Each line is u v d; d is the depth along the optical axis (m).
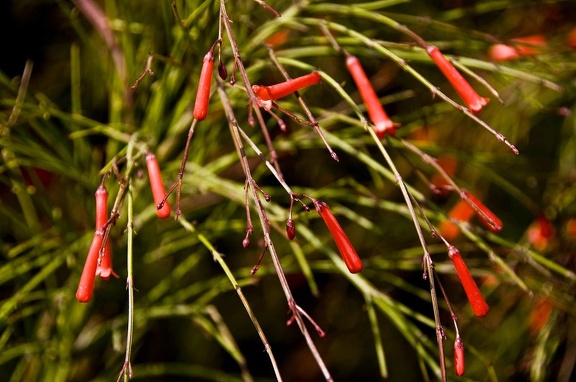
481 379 0.67
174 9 0.54
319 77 0.52
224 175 0.73
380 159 0.71
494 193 0.73
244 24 0.60
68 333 0.64
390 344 0.76
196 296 0.74
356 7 0.59
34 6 0.70
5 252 0.63
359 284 0.58
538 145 0.74
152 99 0.62
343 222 0.73
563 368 0.67
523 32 0.71
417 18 0.59
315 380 0.77
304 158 0.74
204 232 0.64
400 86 0.73
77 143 0.63
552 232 0.62
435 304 0.49
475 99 0.51
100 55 0.67
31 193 0.62
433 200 0.71
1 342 0.61
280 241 0.72
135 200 0.62
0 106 0.66
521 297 0.67
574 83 0.64
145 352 0.74
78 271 0.63
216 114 0.63
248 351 0.77
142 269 0.70
